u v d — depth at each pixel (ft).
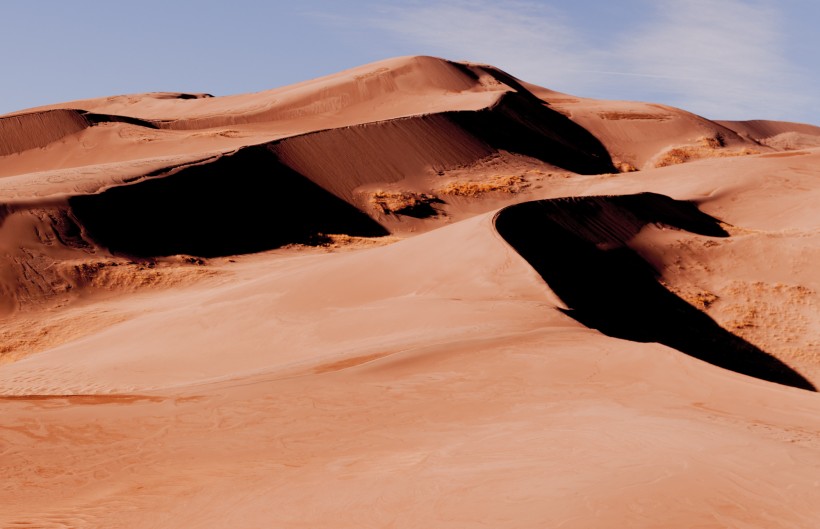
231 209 124.06
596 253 75.92
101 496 18.65
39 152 212.23
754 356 58.29
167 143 205.77
